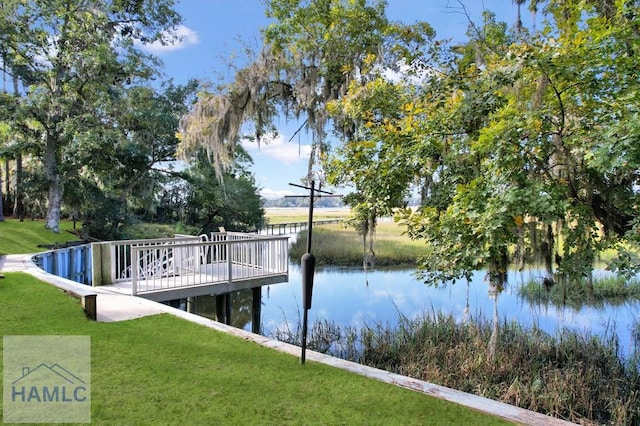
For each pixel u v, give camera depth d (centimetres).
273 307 1088
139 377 301
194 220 2303
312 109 929
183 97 1941
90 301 462
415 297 1167
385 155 553
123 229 1791
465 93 507
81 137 1401
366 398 276
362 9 879
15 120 1407
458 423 244
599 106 407
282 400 270
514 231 412
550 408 491
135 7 1642
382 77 705
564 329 707
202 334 413
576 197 421
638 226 363
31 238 1327
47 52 1520
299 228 3497
